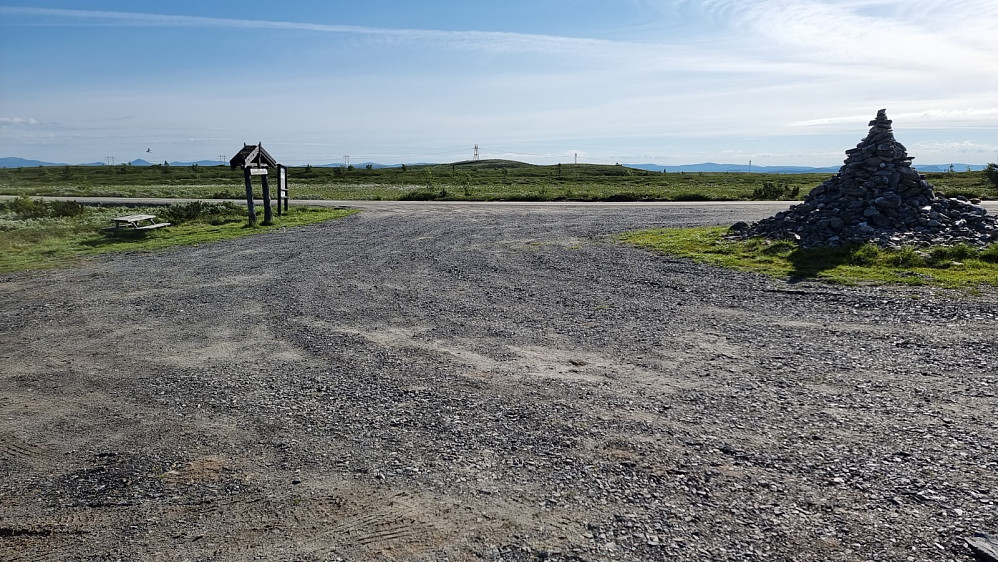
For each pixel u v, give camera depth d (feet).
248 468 14.85
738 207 91.56
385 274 41.75
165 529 12.53
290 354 23.93
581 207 97.14
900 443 14.84
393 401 18.69
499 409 17.80
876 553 10.82
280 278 40.73
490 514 12.53
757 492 12.90
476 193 146.10
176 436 16.80
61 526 12.80
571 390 19.16
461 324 27.89
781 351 22.35
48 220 80.02
